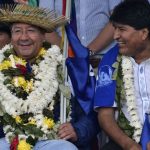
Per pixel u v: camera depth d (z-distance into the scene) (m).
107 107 6.58
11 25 6.69
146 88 6.52
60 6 7.71
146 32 6.34
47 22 6.59
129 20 6.29
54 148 6.34
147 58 6.52
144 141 6.38
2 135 6.61
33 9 6.57
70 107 6.77
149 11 6.33
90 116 6.79
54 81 6.73
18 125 6.54
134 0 6.38
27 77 6.66
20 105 6.54
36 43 6.67
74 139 6.62
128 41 6.36
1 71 6.65
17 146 6.45
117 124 6.58
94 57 7.33
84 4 7.65
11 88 6.60
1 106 6.57
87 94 6.81
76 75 6.85
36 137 6.52
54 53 6.84
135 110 6.51
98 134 7.14
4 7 7.03
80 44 6.91
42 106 6.61
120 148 6.58
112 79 6.58
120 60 6.61
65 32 6.91
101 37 7.53
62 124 6.64
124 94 6.52
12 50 6.79
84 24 7.67
